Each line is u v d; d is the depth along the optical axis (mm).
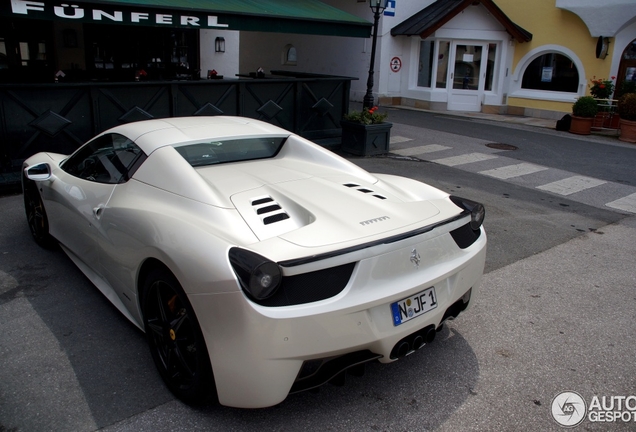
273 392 2389
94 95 7129
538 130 14031
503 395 2982
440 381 3086
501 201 7332
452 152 10508
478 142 11742
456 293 2934
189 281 2457
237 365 2379
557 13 15680
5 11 5926
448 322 3844
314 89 9484
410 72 17938
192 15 7289
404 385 3031
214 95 8320
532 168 9430
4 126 6496
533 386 3082
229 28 7695
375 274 2529
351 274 2479
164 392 2871
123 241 3072
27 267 4422
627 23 14023
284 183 3201
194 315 2508
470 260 3010
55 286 4094
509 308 4109
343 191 3141
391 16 15648
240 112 8641
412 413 2789
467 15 16750
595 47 14953
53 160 4656
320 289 2410
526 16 16453
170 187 3021
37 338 3365
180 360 2729
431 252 2785
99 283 3738
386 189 3441
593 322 3922
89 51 12219
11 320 3580
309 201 2934
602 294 4438
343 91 9930
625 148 11797
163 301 2816
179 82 7848
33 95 6660
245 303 2301
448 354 3393
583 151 11219
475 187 8008
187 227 2660
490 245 5555
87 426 2586
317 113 9625
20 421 2604
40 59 11750
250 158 3701
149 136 3508
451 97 17531
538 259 5215
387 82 18000
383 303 2529
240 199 2924
